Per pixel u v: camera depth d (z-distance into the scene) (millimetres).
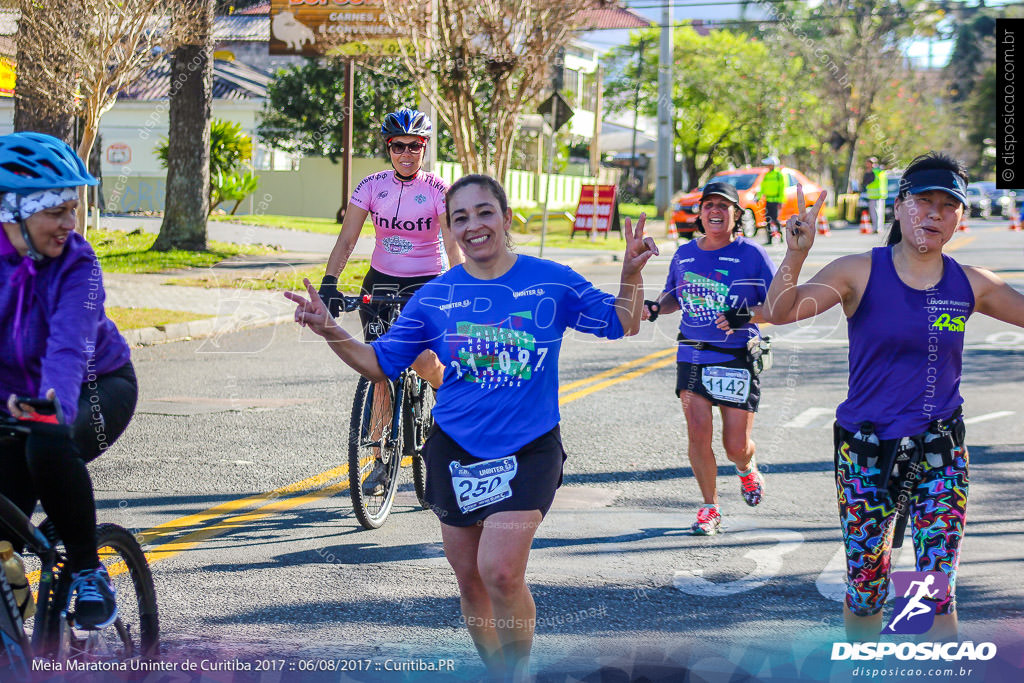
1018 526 7922
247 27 59188
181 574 6867
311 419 11852
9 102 38719
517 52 26406
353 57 30438
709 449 7809
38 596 4516
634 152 63031
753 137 52250
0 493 4410
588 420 11906
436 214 8406
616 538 7719
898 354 4930
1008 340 17469
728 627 5980
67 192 4410
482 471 4801
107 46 21781
